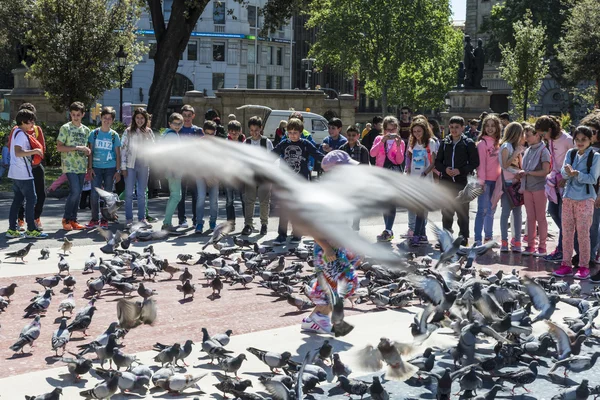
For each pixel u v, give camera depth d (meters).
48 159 31.56
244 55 83.94
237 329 7.87
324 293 7.44
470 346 5.95
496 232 15.76
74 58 36.00
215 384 5.61
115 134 14.91
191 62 81.25
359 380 5.68
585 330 7.21
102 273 9.88
